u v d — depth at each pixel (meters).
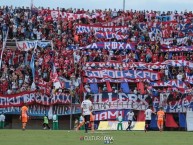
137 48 81.44
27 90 67.25
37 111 65.31
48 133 48.97
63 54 76.50
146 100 66.69
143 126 64.12
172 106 66.25
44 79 71.19
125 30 87.38
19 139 38.34
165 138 42.47
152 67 76.62
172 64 77.69
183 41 84.88
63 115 65.88
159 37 86.75
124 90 70.75
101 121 65.19
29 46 79.31
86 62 75.62
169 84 73.31
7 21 85.19
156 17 92.69
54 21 87.75
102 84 72.12
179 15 92.69
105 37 85.31
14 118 66.31
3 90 68.06
